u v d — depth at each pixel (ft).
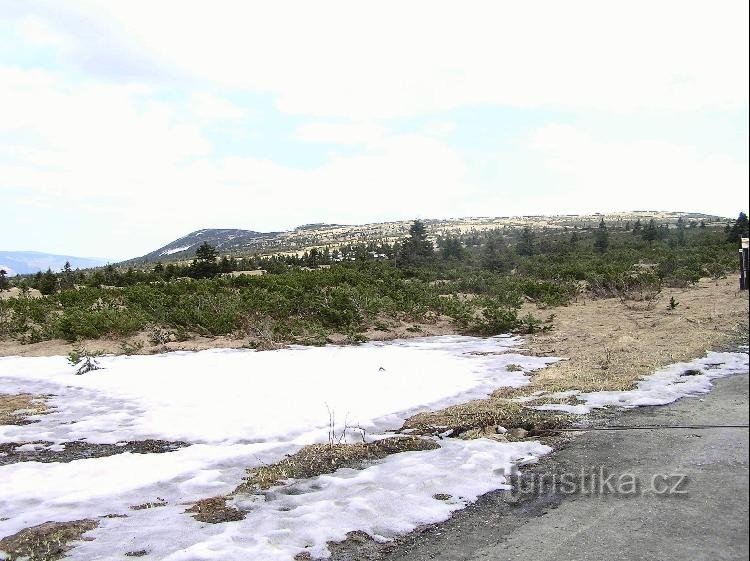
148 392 31.14
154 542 13.23
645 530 12.17
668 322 44.65
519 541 12.60
